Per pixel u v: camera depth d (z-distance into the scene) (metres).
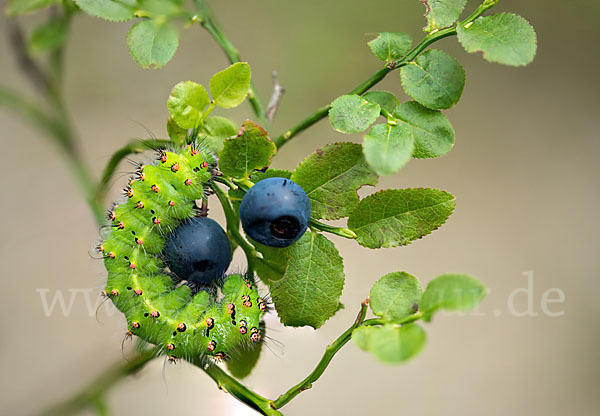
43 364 0.42
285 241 0.26
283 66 0.45
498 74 0.53
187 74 0.46
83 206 0.46
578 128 0.52
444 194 0.26
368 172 0.26
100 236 0.27
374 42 0.27
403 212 0.26
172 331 0.27
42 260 0.45
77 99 0.45
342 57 0.45
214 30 0.29
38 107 0.31
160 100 0.46
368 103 0.26
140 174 0.27
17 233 0.44
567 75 0.53
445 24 0.26
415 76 0.26
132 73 0.46
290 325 0.26
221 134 0.27
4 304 0.43
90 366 0.34
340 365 0.46
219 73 0.27
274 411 0.26
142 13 0.28
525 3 0.53
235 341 0.27
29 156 0.46
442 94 0.26
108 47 0.46
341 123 0.26
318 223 0.26
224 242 0.27
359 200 0.26
